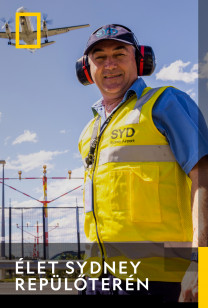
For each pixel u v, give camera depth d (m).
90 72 2.95
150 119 2.24
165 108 2.22
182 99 2.26
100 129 2.53
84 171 2.70
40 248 22.30
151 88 2.49
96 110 2.76
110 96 2.58
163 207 2.18
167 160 2.22
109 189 2.30
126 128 2.31
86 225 2.54
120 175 2.26
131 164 2.25
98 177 2.39
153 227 2.17
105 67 2.55
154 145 2.24
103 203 2.34
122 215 2.22
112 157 2.32
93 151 2.51
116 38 2.50
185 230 2.19
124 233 2.21
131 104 2.40
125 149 2.28
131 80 2.57
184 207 2.21
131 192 2.21
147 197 2.18
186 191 2.24
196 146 2.09
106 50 2.55
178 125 2.16
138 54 2.74
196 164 2.09
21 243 22.91
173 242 2.17
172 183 2.20
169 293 2.15
